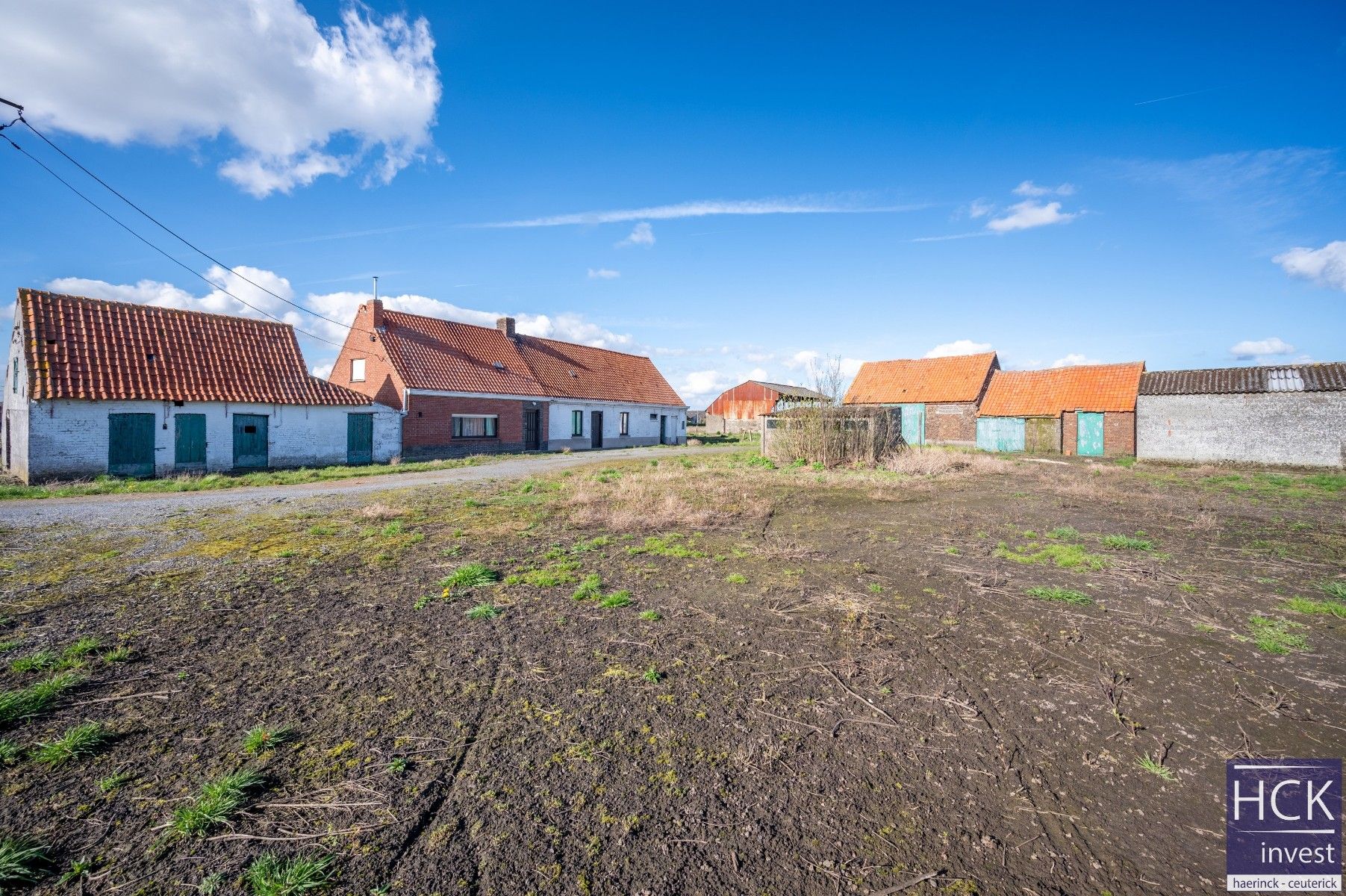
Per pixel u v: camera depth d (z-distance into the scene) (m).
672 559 7.20
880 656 4.44
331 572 6.54
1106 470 19.64
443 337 28.28
